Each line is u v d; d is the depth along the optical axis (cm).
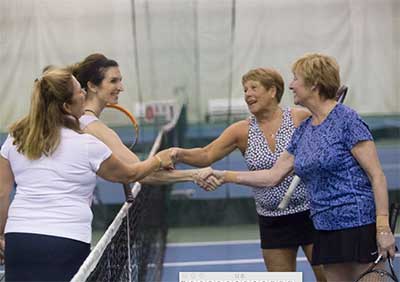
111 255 506
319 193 511
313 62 511
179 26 1412
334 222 505
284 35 1405
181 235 1357
